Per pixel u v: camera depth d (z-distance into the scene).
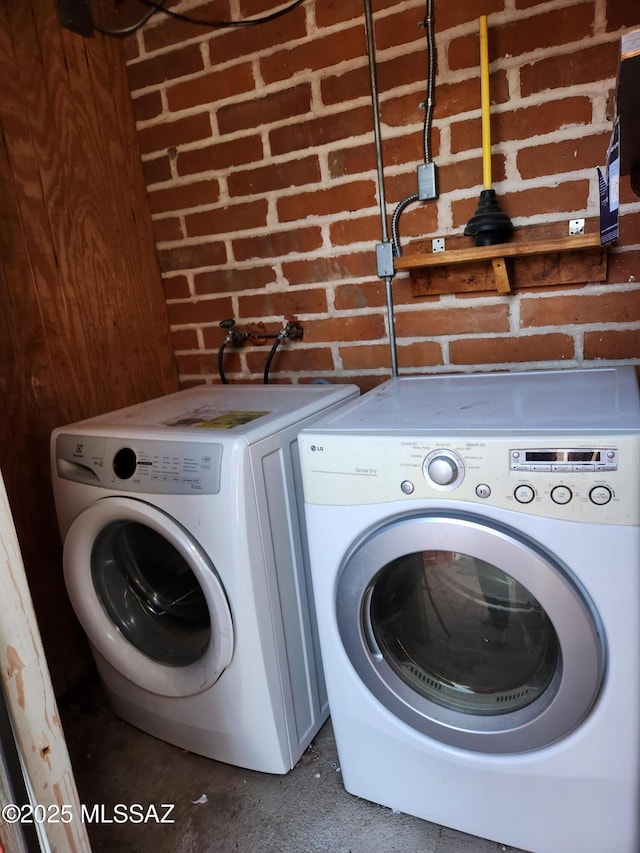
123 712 1.54
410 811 1.19
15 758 0.78
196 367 1.96
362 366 1.69
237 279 1.80
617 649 0.90
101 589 1.41
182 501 1.17
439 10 1.37
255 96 1.63
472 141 1.41
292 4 1.52
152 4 1.70
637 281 1.34
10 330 1.48
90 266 1.69
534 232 1.39
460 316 1.53
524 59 1.32
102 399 1.74
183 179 1.80
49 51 1.56
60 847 0.80
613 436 0.84
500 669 1.07
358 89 1.50
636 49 0.60
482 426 0.97
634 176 1.22
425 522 0.96
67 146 1.61
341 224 1.60
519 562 0.91
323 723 1.48
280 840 1.20
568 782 1.00
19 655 0.74
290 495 1.27
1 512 0.72
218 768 1.40
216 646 1.21
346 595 1.06
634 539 0.85
